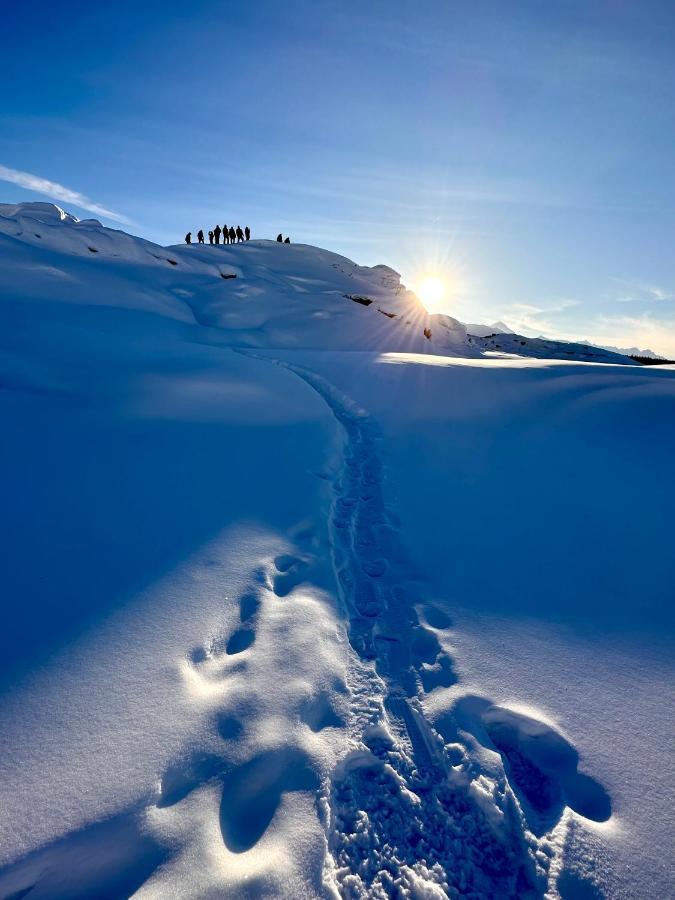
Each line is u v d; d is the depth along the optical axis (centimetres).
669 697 298
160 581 376
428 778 254
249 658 315
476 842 224
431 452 774
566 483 619
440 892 201
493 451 752
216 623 341
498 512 562
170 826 211
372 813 235
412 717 292
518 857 218
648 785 243
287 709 278
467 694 303
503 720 287
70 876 190
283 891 192
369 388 1222
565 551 473
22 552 389
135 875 192
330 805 233
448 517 561
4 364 873
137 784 226
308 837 214
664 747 264
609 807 235
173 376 1013
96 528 438
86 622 323
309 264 4622
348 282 4375
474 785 244
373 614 395
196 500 518
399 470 713
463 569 453
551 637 354
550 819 232
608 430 782
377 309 3594
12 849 196
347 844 220
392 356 1756
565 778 253
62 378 878
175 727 257
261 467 636
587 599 399
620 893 198
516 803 236
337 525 551
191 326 2122
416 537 521
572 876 205
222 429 755
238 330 2380
